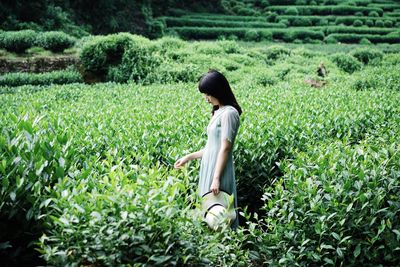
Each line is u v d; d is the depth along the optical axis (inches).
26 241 129.0
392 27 1459.2
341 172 148.6
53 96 407.2
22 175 126.1
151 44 657.0
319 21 1476.4
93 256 109.4
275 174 198.5
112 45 641.6
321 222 134.8
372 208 136.2
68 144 145.9
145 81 592.4
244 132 198.4
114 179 125.3
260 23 1386.6
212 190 142.5
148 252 109.5
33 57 673.0
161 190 117.5
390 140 190.7
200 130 212.2
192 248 116.6
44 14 917.2
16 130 146.3
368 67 810.2
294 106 294.7
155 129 212.7
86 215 110.7
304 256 140.6
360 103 306.2
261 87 484.1
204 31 1262.3
